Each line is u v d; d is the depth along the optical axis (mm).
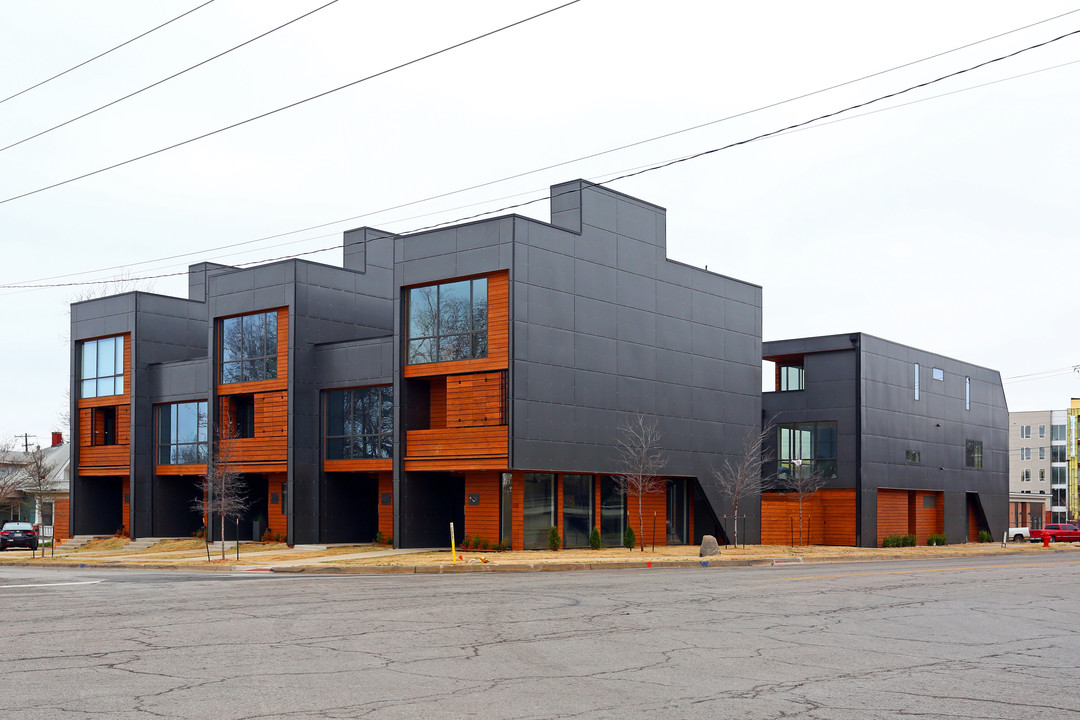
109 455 48094
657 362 39594
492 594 19719
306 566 29578
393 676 10305
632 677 10359
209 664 11016
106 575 27453
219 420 42750
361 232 44094
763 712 8672
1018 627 15234
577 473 36188
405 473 36500
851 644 13086
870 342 48312
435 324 36062
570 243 36125
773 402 50500
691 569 29812
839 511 47719
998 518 58281
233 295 42375
